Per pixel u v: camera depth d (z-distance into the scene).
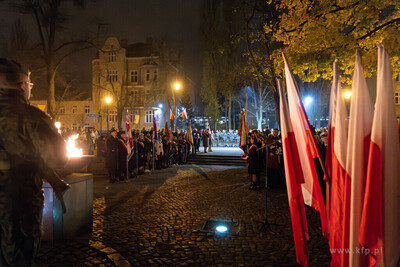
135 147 11.78
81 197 4.55
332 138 2.41
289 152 2.43
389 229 1.70
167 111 41.62
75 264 3.51
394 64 7.57
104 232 4.89
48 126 1.93
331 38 7.30
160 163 14.64
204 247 4.28
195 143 19.58
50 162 1.94
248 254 4.03
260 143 10.16
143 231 4.98
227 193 8.40
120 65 41.53
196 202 7.25
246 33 11.17
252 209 6.55
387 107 1.73
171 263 3.72
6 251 1.82
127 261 3.67
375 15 7.39
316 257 3.90
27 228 1.86
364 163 1.82
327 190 2.42
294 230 2.38
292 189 2.39
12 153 1.82
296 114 2.55
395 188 1.71
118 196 7.98
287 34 8.02
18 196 1.83
